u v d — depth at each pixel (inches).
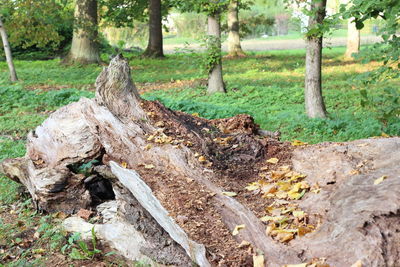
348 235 158.9
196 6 637.3
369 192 174.1
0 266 225.9
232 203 201.5
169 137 255.1
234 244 178.9
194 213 197.8
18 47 1253.1
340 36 2052.2
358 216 162.7
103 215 256.4
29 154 294.4
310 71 480.7
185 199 207.6
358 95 606.5
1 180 329.7
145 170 236.8
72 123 276.2
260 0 1697.8
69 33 1288.1
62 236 250.4
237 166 237.9
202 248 173.9
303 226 179.6
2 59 1192.8
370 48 329.1
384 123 390.3
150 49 1235.2
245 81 784.9
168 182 223.8
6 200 303.9
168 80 835.4
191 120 284.2
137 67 1046.4
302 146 244.8
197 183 221.6
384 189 170.7
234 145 253.3
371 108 523.2
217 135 266.7
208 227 189.3
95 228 242.5
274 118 491.2
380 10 293.1
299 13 498.3
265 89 668.1
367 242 153.6
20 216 282.2
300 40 1948.8
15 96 602.9
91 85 783.7
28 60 1224.2
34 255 242.4
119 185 245.4
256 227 184.2
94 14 1041.5
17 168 289.6
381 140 216.8
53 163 277.6
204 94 667.4
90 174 273.1
